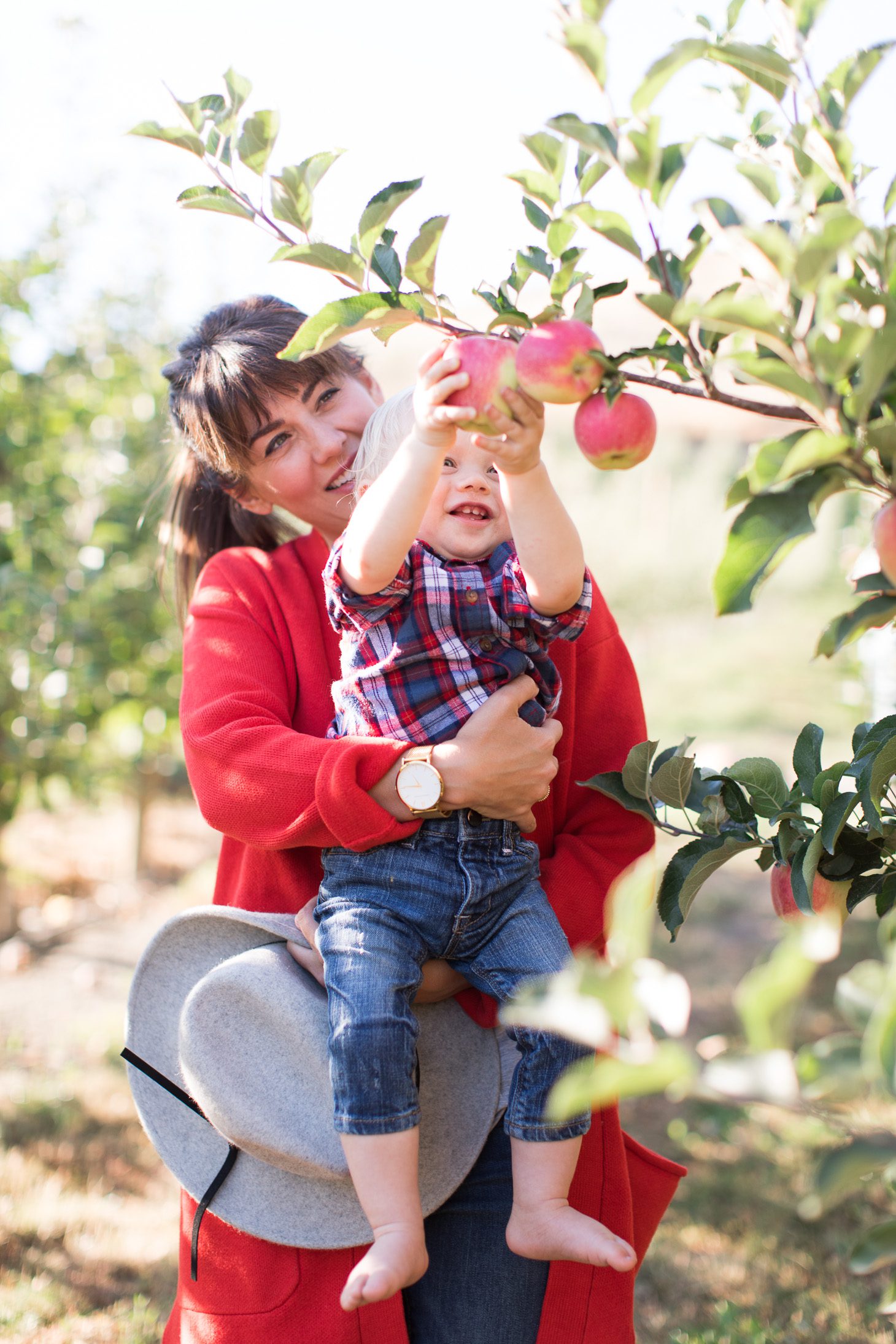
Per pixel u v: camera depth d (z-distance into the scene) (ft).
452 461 5.16
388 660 5.10
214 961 5.42
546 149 3.55
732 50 3.28
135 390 18.29
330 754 4.97
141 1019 5.37
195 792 5.31
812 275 2.74
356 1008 4.73
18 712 16.14
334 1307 4.98
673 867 4.88
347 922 4.95
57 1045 15.15
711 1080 2.42
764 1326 9.11
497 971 5.03
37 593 15.26
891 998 2.38
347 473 5.93
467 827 5.06
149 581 17.84
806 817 4.61
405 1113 4.66
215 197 3.97
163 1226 11.08
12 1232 10.78
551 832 5.78
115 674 17.85
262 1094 4.87
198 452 6.22
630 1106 13.39
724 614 3.15
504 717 4.97
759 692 34.53
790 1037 2.43
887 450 2.96
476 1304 5.02
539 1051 4.86
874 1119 6.89
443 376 3.83
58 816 27.04
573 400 3.49
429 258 3.66
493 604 5.10
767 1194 11.27
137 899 21.84
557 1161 4.83
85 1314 9.52
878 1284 9.70
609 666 5.97
